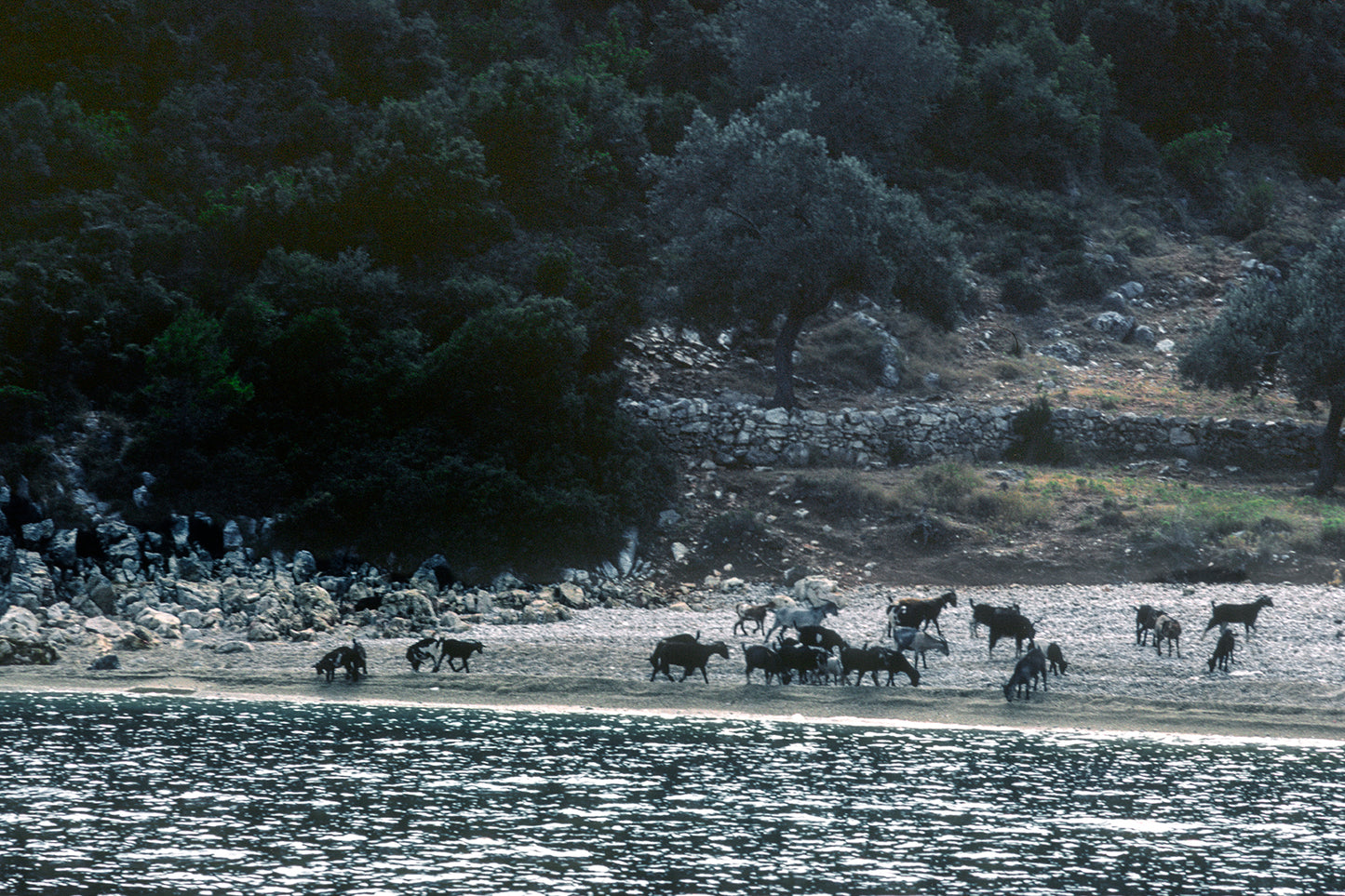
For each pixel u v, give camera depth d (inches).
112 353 2893.7
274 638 2074.3
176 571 2420.0
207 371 2746.1
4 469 2534.5
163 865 870.4
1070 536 2704.2
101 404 2871.6
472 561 2588.6
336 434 2805.1
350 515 2637.8
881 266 3058.6
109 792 1079.0
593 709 1536.7
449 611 2326.5
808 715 1502.2
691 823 991.0
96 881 833.5
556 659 1841.8
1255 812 1036.5
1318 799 1082.7
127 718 1435.8
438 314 3075.8
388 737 1343.5
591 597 2508.6
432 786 1110.4
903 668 1616.6
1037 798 1081.4
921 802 1064.8
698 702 1571.1
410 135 3422.7
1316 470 3213.6
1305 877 858.1
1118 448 3253.0
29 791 1077.8
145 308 2955.2
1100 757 1262.3
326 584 2436.0
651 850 915.4
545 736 1358.3
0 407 2637.8
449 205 3329.2
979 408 3314.5
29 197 3361.2
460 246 3351.4
